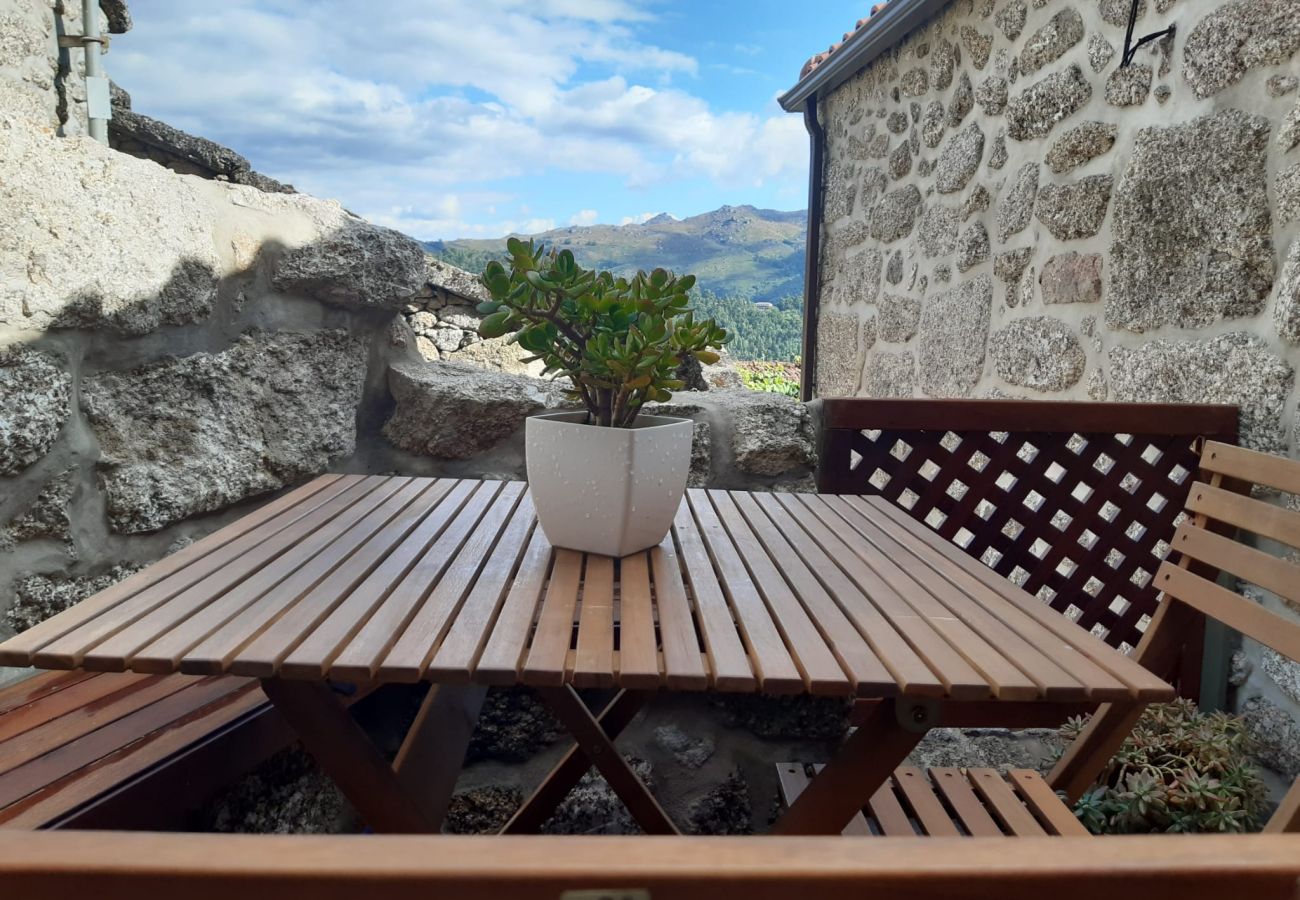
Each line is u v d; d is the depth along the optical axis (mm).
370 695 1814
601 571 1133
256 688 1339
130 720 1220
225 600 971
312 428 1888
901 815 1461
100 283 1417
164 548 1618
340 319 1973
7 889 414
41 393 1352
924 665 844
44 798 994
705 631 933
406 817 1072
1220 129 2307
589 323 1197
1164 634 2008
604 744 1331
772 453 2078
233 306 1729
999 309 3516
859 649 884
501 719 1787
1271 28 2148
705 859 426
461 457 2113
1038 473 2375
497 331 1180
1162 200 2531
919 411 2295
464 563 1152
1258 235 2191
